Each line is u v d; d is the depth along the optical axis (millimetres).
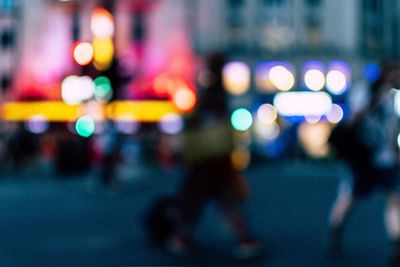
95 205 11320
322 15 53781
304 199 12336
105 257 6164
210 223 8555
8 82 38781
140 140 30172
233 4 52281
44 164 21344
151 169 27000
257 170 31047
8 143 23719
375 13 55469
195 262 5914
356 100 5973
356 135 5895
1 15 38188
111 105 14258
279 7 53344
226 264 5820
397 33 56938
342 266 5617
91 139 21250
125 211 10258
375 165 5848
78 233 7754
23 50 34219
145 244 6945
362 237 7230
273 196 13102
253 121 50344
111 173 14469
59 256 6207
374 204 10930
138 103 32125
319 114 50312
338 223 6141
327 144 6121
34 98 29359
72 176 20797
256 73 52094
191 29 46281
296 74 52312
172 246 6418
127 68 12516
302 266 5652
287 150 43469
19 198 12852
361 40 54375
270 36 53031
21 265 5754
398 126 5910
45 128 26844
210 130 6141
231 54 51594
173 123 31922
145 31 38281
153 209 6777
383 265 5664
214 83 6242
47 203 11703
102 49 11648
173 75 39219
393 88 5926
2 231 7898
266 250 6473
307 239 7152
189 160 6227
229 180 6152
